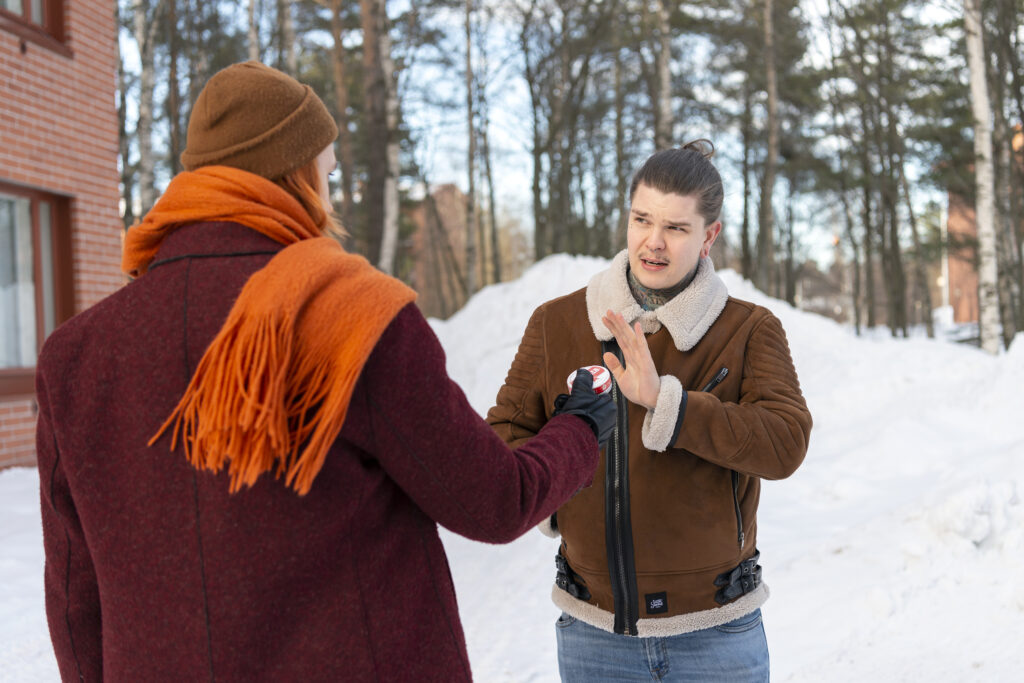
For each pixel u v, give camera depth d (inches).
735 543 72.2
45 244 322.0
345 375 39.3
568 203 1203.2
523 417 79.4
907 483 203.2
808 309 2202.3
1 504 232.1
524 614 157.0
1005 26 767.1
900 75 1018.1
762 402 69.4
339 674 42.6
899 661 123.1
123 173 877.2
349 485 43.2
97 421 43.3
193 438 39.9
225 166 45.7
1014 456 185.5
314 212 48.5
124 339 42.9
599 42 956.6
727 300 75.2
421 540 47.7
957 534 151.7
